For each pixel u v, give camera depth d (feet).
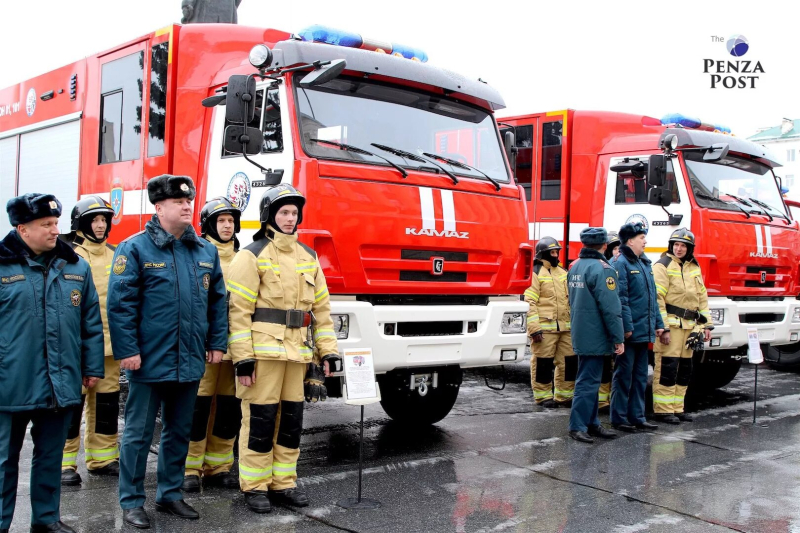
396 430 23.82
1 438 13.06
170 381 14.55
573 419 23.13
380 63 19.77
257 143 17.80
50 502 13.74
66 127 26.63
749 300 31.14
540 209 34.09
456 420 25.61
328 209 17.88
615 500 17.04
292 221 15.92
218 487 17.35
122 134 23.56
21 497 16.28
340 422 24.93
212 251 15.58
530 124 34.76
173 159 21.50
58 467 13.78
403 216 19.12
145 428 14.75
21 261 13.19
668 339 25.76
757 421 26.43
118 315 14.28
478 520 15.48
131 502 14.71
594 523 15.49
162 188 14.67
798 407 29.32
